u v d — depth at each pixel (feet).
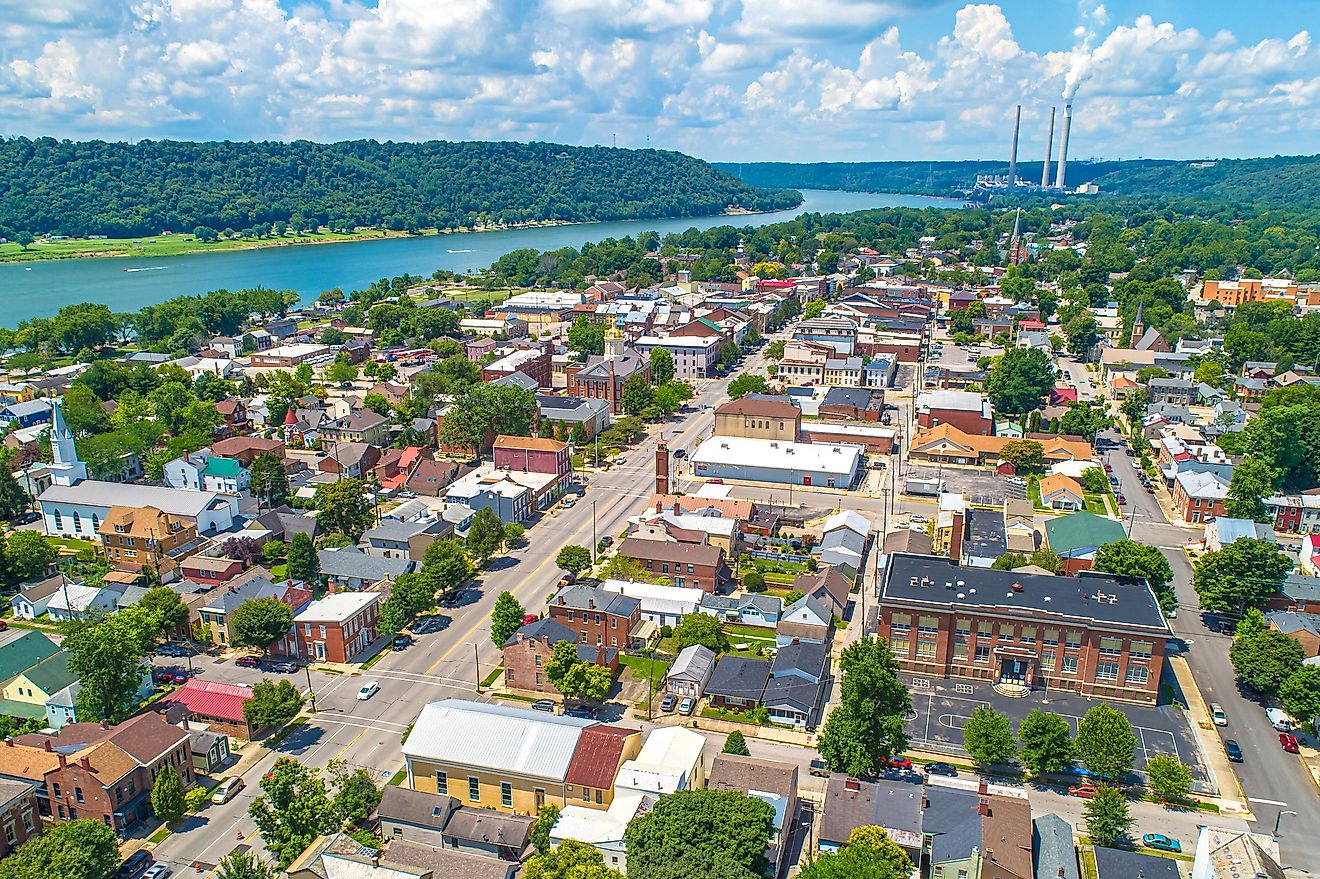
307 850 352.69
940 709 459.32
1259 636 475.31
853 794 369.91
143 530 618.85
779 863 346.13
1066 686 474.08
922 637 488.85
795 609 522.88
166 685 490.08
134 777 385.50
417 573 553.23
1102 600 478.18
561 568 612.29
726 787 365.81
